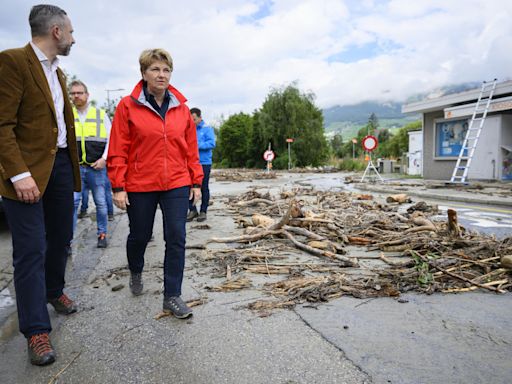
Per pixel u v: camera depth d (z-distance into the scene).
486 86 15.38
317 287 3.87
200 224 7.61
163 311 3.46
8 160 2.70
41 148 2.90
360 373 2.46
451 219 5.50
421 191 12.85
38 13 2.90
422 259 4.46
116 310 3.57
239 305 3.58
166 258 3.44
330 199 10.65
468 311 3.35
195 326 3.19
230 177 23.89
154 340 2.98
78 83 5.90
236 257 4.96
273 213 8.54
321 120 46.91
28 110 2.83
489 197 10.70
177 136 3.41
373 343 2.83
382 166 27.73
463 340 2.85
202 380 2.44
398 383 2.36
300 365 2.57
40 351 2.71
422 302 3.56
